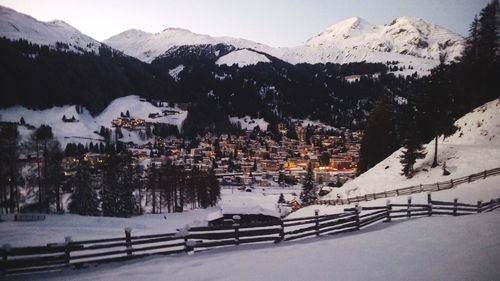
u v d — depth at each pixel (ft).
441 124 136.87
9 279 39.86
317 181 465.06
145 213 212.43
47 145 164.66
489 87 183.32
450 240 45.80
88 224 115.55
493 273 31.68
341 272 36.22
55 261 42.86
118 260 45.39
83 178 171.73
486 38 186.70
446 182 114.42
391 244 47.06
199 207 266.77
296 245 50.98
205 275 37.93
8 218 119.14
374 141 198.29
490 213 62.28
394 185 137.69
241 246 51.13
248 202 164.35
